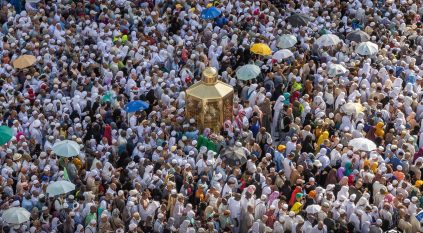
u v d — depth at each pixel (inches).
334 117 3545.8
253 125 3528.5
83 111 3570.4
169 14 4188.0
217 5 4264.3
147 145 3346.5
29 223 3048.7
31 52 3892.7
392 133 3464.6
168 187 3147.1
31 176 3221.0
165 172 3233.3
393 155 3363.7
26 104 3558.1
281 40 3961.6
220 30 4084.6
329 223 3043.8
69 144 3250.5
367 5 4325.8
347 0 4370.1
